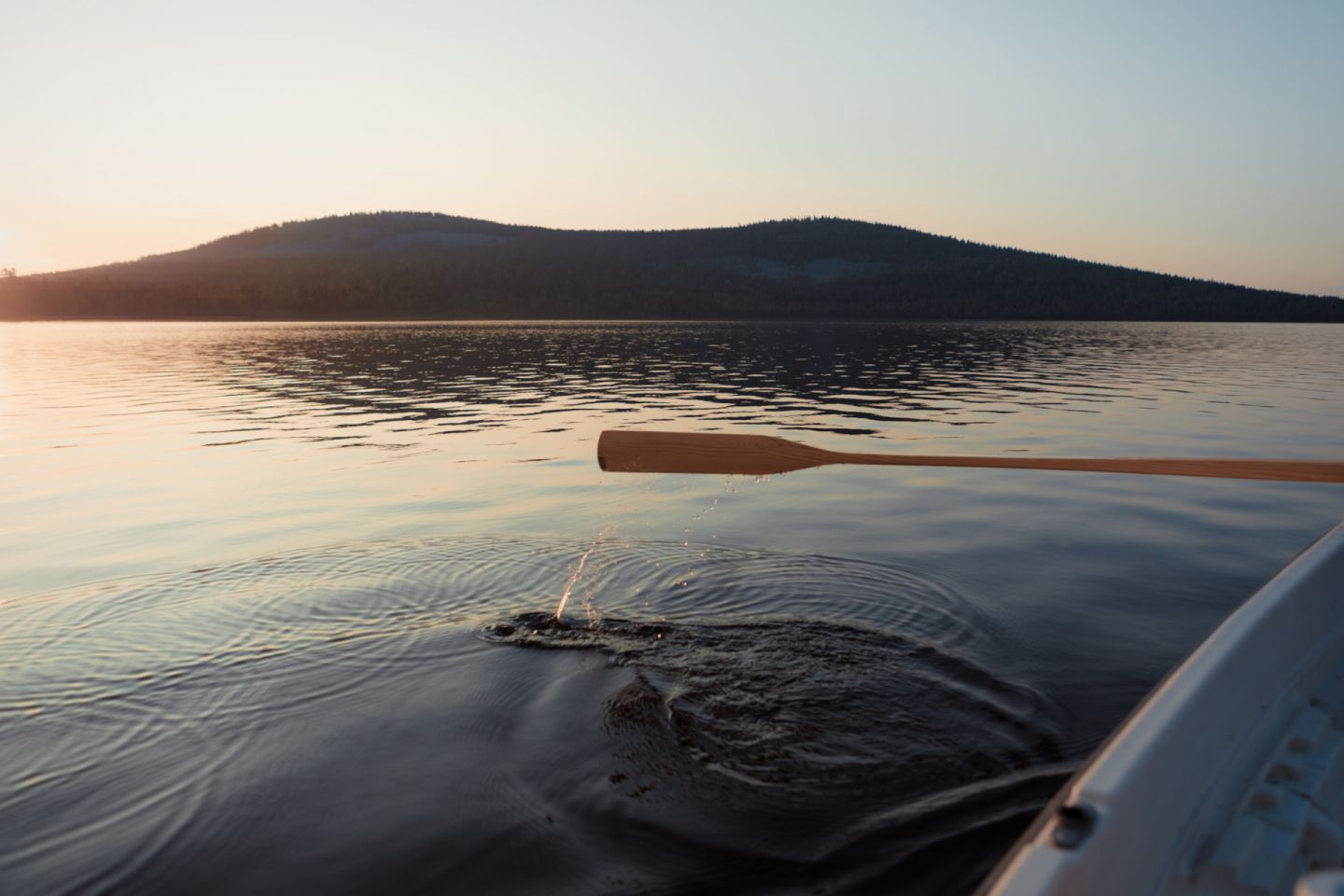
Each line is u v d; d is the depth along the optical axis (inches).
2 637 159.9
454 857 95.1
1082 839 48.9
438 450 368.8
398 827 100.7
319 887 90.8
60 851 97.4
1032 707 127.5
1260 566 200.1
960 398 577.6
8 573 200.8
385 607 172.9
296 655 149.9
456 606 173.0
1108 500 273.4
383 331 2365.9
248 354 1221.1
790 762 114.2
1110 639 153.9
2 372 877.2
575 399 571.8
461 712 129.3
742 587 181.9
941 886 88.9
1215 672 73.8
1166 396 602.2
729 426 429.4
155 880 92.1
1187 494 284.4
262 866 94.3
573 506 260.7
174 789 109.7
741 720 125.5
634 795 106.6
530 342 1635.1
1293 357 1210.0
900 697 131.7
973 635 155.9
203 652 151.6
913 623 161.5
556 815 102.9
